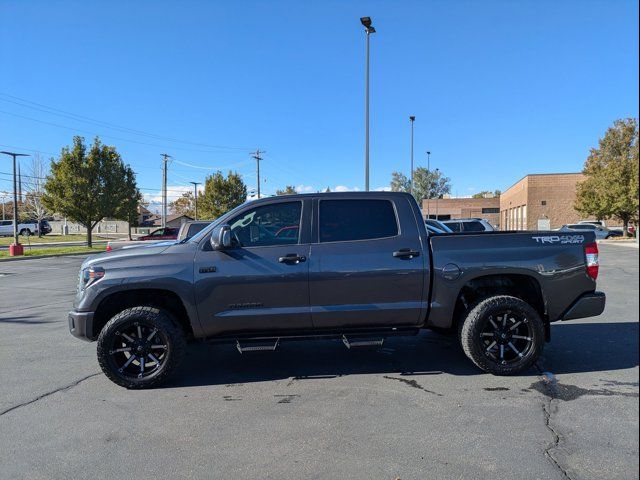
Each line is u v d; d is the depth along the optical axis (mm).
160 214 109000
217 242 4742
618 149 36938
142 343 4910
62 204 32406
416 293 4969
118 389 4887
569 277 5062
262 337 4992
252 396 4625
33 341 7055
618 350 5930
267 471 3213
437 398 4453
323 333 5043
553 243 5090
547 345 6191
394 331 5105
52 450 3566
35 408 4395
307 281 4859
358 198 5121
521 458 3301
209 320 4863
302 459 3367
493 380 4918
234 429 3881
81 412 4289
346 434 3738
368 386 4832
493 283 5215
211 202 52594
